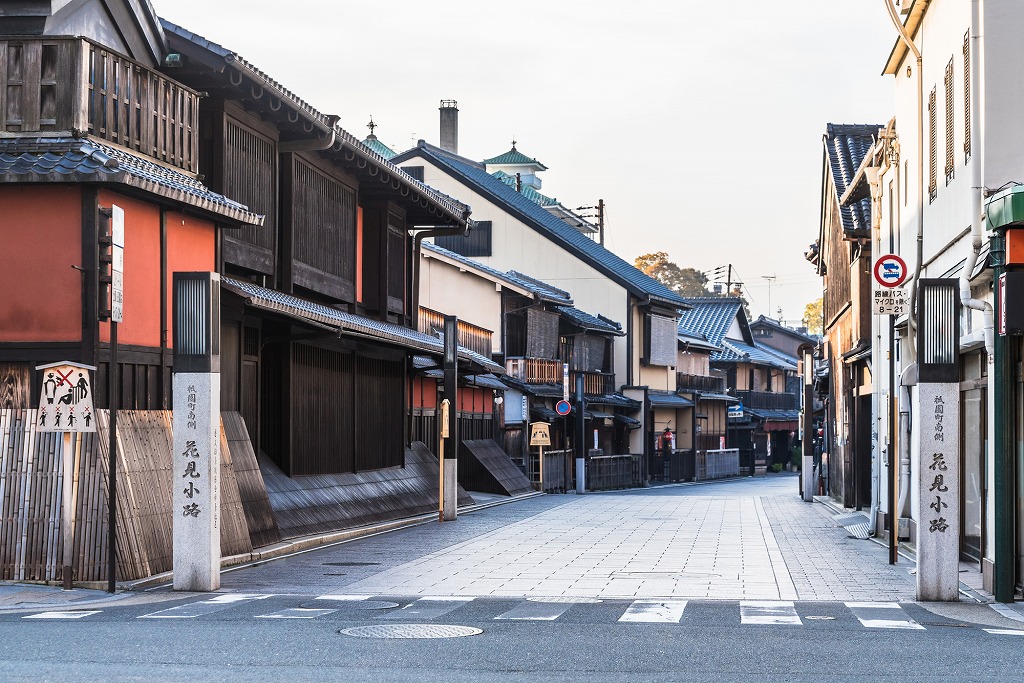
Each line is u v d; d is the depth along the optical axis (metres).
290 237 22.53
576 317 53.47
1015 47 14.62
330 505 22.67
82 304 14.84
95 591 13.34
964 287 14.32
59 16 16.05
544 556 18.39
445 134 70.00
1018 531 13.41
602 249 67.19
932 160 19.06
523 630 10.58
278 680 8.02
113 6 17.16
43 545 13.72
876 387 24.92
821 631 10.65
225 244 19.44
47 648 9.34
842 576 15.82
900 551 19.75
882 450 23.45
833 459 38.75
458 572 16.03
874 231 25.77
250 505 18.34
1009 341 13.18
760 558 18.28
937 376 13.24
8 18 15.84
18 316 14.96
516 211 59.69
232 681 7.97
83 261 14.83
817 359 48.25
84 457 13.91
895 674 8.48
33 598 12.79
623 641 9.94
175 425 13.75
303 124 21.84
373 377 27.52
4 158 14.72
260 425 21.67
